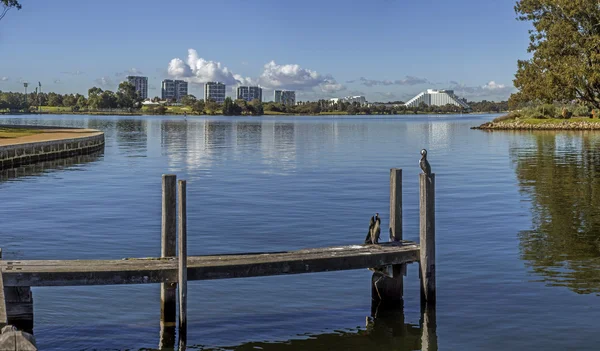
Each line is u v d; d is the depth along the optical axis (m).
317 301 13.67
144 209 24.50
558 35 94.50
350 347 11.44
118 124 140.62
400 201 14.19
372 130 110.12
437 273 15.49
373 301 13.66
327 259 12.66
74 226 21.11
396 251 13.18
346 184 32.41
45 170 39.94
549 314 12.68
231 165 43.12
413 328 12.18
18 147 43.09
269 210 24.30
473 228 20.78
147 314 12.81
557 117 117.62
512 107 156.62
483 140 75.12
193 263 12.14
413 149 59.53
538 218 22.55
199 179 34.72
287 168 40.94
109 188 31.02
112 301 13.48
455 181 33.56
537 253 17.39
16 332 6.87
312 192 29.36
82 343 11.39
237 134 92.06
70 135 60.88
